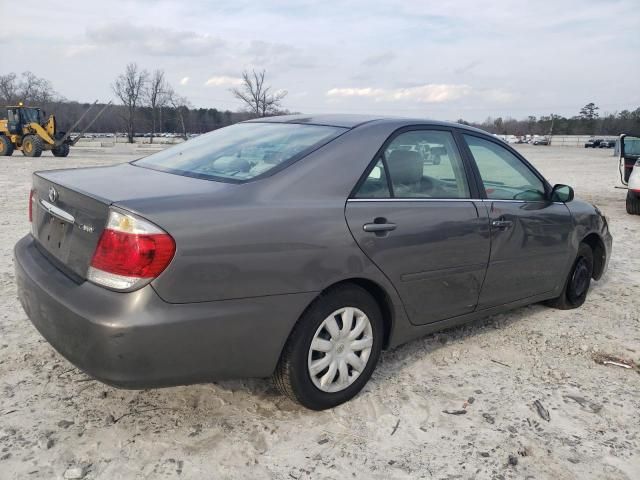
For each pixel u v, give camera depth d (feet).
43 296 8.46
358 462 8.48
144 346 7.64
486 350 12.76
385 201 10.14
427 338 13.32
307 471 8.23
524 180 13.56
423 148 11.29
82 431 8.89
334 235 9.19
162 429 9.04
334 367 9.67
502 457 8.78
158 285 7.67
